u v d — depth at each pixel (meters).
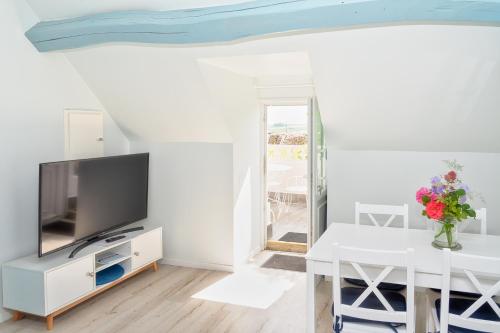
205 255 4.80
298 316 3.62
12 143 3.57
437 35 2.93
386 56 3.20
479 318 2.55
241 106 4.81
